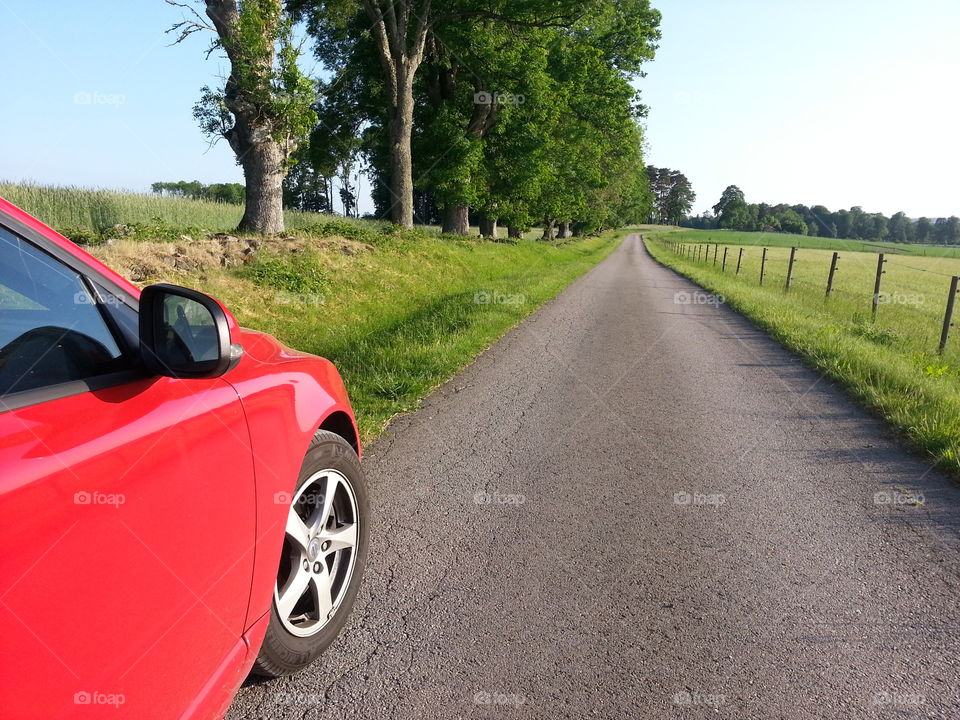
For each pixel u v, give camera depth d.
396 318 11.99
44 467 1.26
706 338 11.74
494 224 38.69
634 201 86.50
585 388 7.46
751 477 4.81
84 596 1.30
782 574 3.40
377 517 3.96
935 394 6.75
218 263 11.30
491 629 2.84
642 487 4.55
